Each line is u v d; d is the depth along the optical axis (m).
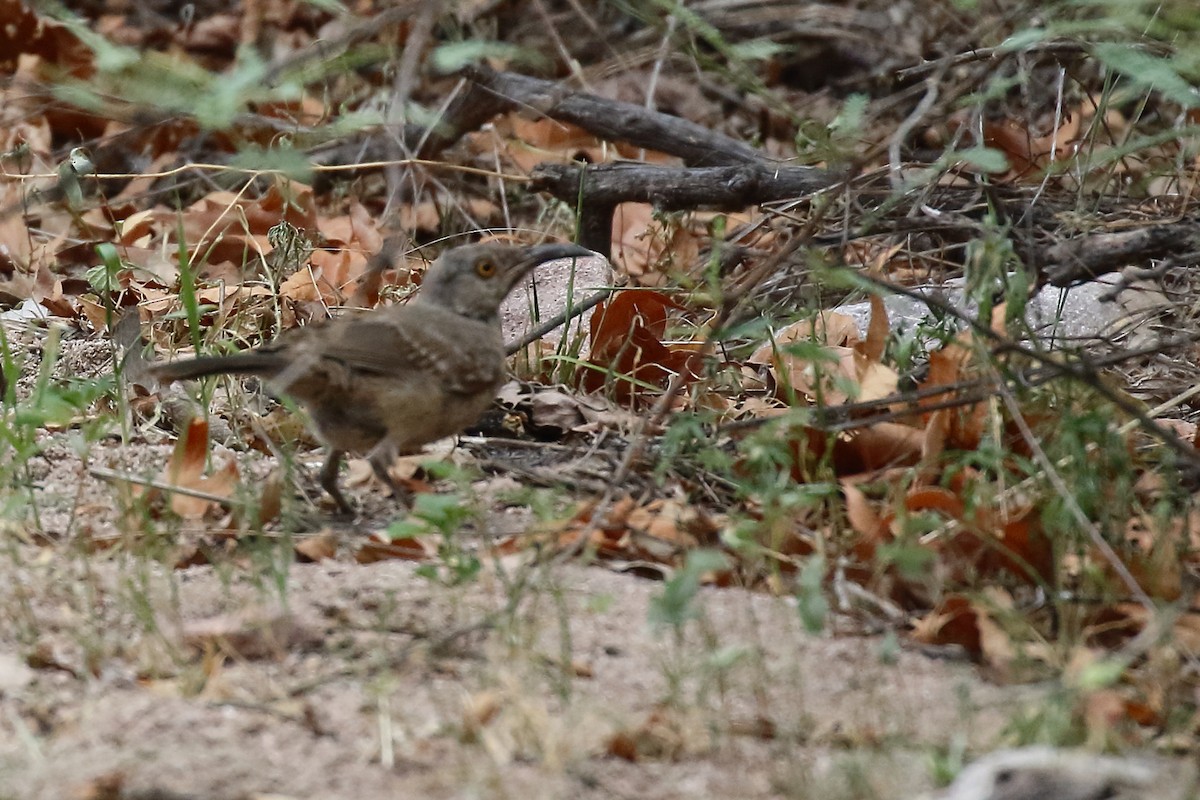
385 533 9.39
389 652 7.76
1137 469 10.08
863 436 10.23
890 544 8.77
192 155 17.92
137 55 6.79
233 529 9.49
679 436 9.57
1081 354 10.30
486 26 15.97
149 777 6.41
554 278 14.75
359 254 15.27
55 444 10.75
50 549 9.04
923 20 16.98
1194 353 12.37
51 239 15.94
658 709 7.14
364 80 17.56
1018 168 14.91
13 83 9.41
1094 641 8.27
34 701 7.14
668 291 13.04
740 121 19.62
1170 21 8.77
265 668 7.62
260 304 13.72
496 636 7.91
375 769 6.61
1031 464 9.34
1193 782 6.36
